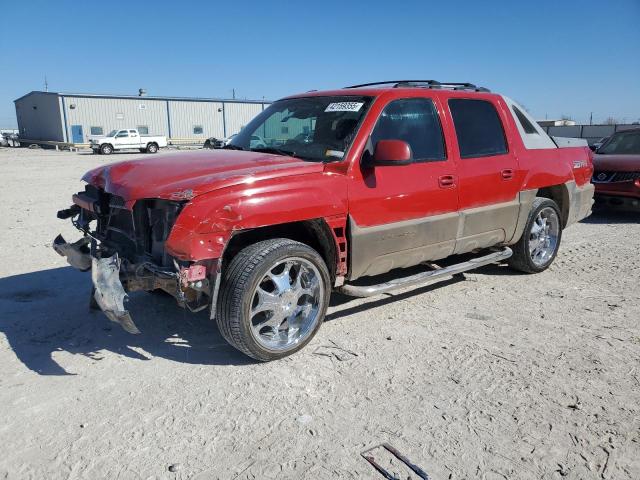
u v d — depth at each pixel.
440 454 2.80
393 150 3.91
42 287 5.47
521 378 3.60
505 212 5.32
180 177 3.68
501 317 4.73
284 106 5.06
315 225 3.96
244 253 3.61
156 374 3.65
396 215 4.35
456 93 5.03
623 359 3.90
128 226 3.85
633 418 3.14
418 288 5.52
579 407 3.25
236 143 5.04
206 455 2.79
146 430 3.00
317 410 3.21
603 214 10.54
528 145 5.63
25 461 2.74
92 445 2.87
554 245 6.16
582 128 38.94
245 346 3.63
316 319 3.99
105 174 4.17
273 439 2.92
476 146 5.06
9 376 3.61
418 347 4.09
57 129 50.94
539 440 2.92
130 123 53.19
